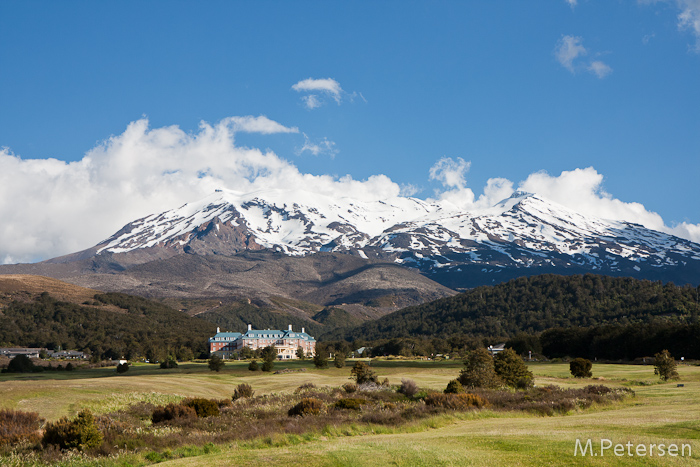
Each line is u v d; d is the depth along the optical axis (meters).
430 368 112.38
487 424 33.22
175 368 129.00
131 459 25.44
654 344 140.25
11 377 97.25
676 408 38.69
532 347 167.38
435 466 20.23
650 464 20.02
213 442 28.39
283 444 27.45
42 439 27.47
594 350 155.50
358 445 24.42
